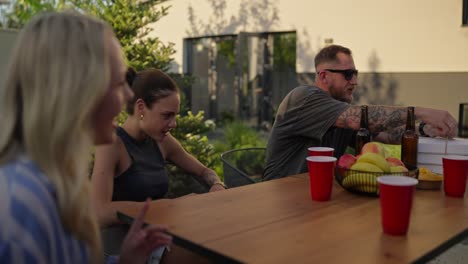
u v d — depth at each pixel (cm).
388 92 798
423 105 765
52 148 97
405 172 187
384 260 119
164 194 228
